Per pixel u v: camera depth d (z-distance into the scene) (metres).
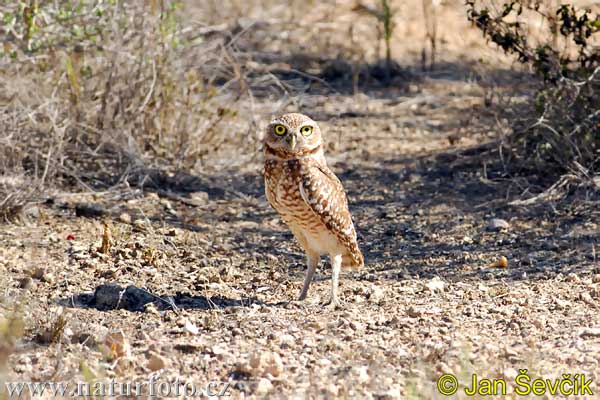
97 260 21.00
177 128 27.97
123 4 27.44
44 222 23.47
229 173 28.95
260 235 24.31
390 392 14.16
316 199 18.17
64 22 26.59
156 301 18.48
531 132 27.44
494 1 29.62
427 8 44.34
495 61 35.69
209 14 40.38
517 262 21.70
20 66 26.00
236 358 15.61
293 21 43.56
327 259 22.66
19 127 24.14
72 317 17.34
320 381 14.76
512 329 17.19
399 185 28.05
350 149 31.44
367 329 17.25
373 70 39.22
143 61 27.56
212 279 20.44
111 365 15.20
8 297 18.03
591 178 25.06
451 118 34.06
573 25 26.42
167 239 23.19
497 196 26.47
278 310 18.36
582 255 21.81
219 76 32.97
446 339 16.52
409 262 22.17
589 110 26.33
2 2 26.27
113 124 27.22
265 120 30.89
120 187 26.52
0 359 14.76
